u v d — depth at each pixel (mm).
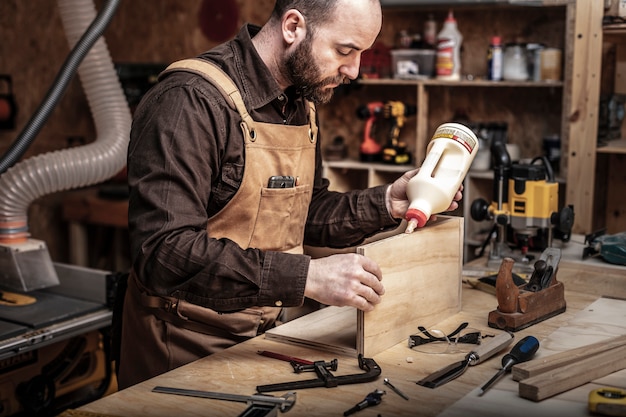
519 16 3887
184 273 1490
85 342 2500
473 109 4082
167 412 1292
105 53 2643
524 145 3969
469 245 3684
